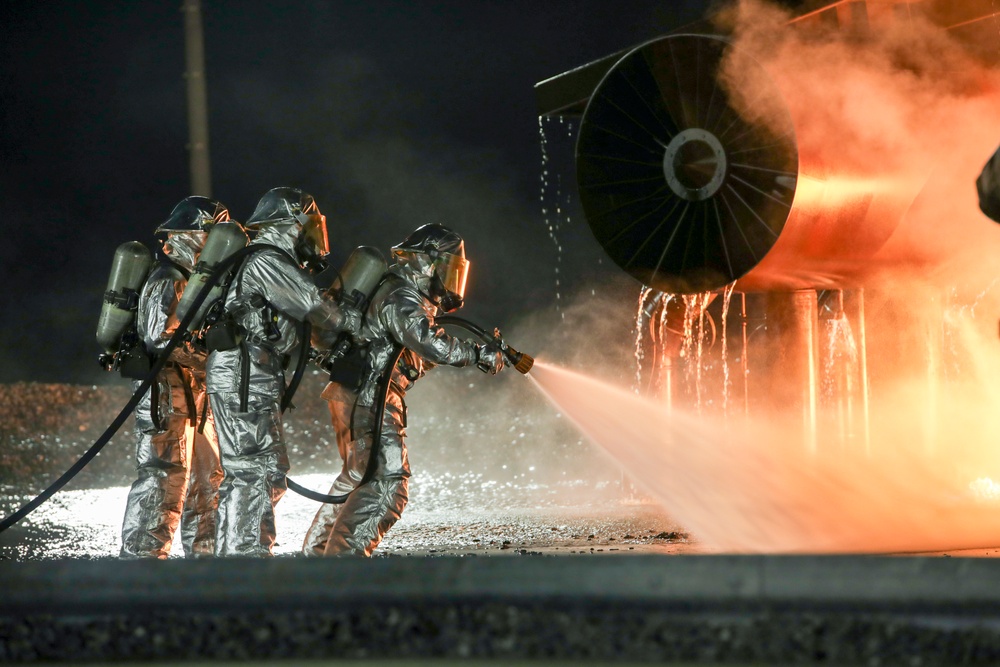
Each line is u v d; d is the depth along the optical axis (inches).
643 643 470.6
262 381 802.8
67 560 547.5
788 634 468.4
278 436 809.5
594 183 1026.7
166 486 848.9
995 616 486.3
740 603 504.1
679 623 491.8
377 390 812.6
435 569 527.5
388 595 528.1
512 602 521.3
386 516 817.5
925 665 438.6
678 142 979.9
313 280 804.0
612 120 1018.7
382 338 821.2
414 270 842.2
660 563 511.8
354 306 817.5
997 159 674.2
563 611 518.0
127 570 540.4
